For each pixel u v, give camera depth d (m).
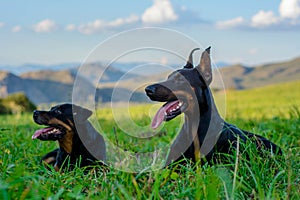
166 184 2.93
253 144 3.22
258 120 5.31
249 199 2.80
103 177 3.01
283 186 2.96
